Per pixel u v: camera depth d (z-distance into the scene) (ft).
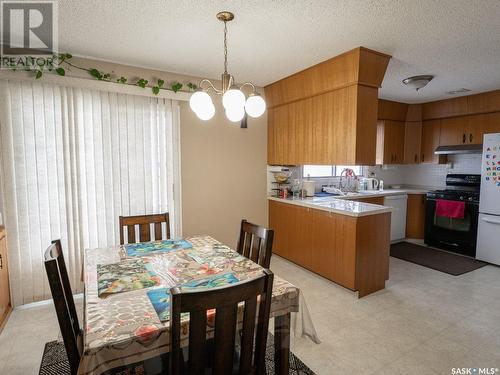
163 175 10.61
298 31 7.34
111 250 6.79
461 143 14.43
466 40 7.80
